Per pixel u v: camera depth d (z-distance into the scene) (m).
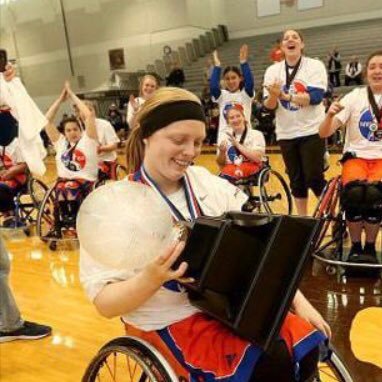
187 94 1.15
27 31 15.83
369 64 2.74
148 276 0.97
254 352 1.07
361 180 2.67
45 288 2.99
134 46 14.45
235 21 14.89
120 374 1.83
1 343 2.25
